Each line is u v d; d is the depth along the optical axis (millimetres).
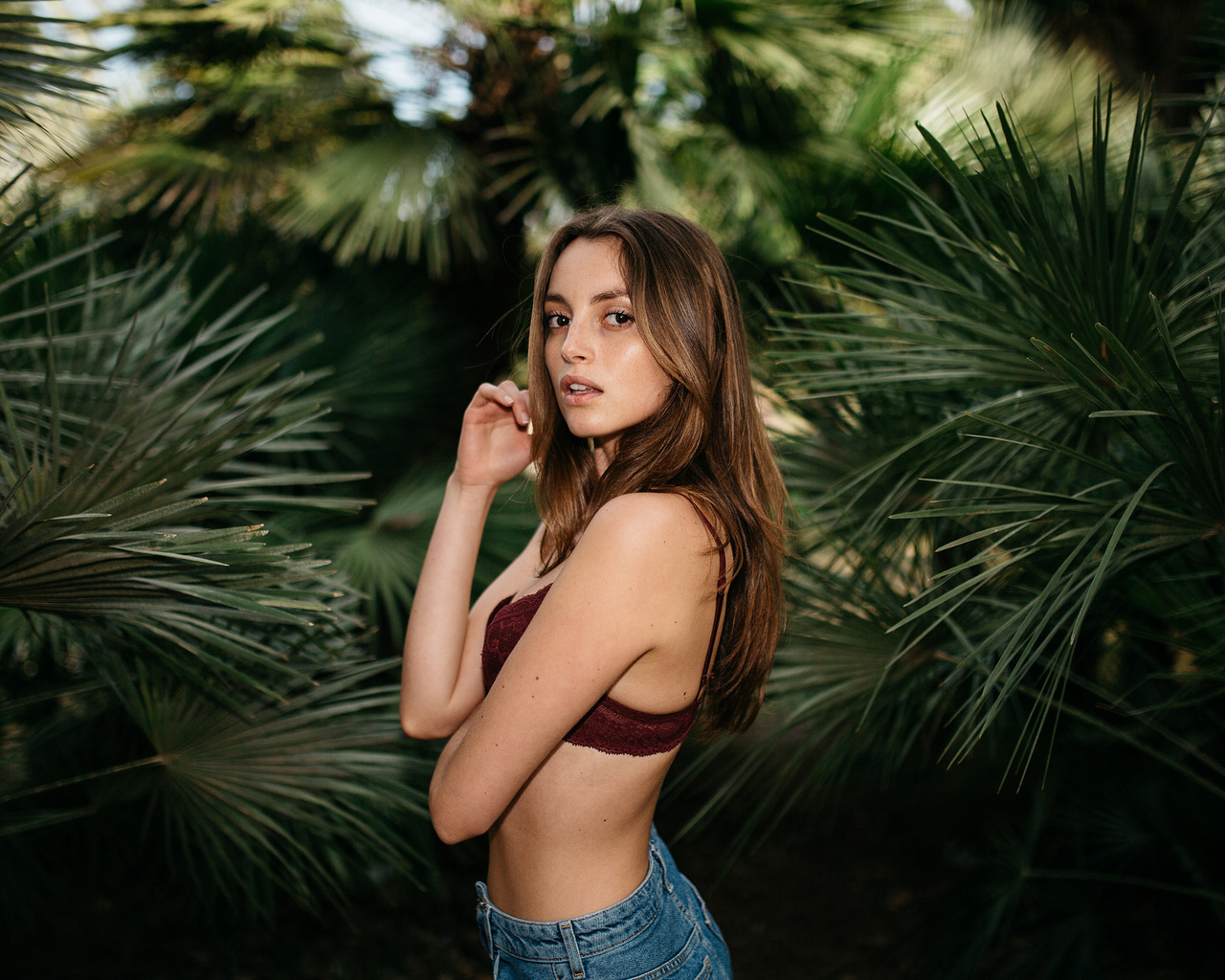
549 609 964
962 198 1451
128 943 2977
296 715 1683
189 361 2564
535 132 3543
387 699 1730
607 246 1105
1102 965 2410
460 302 3746
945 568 1838
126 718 2146
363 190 3184
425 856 2311
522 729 956
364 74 3596
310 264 3475
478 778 974
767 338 1945
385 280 3496
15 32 1160
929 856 3684
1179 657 2354
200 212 3434
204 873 2539
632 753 1032
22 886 2492
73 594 1234
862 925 3295
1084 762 2641
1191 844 2391
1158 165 2016
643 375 1087
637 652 965
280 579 1345
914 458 1696
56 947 2963
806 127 3283
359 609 2797
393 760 1755
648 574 951
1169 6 3812
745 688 1155
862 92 3209
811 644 1779
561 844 1052
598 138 3521
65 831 2533
